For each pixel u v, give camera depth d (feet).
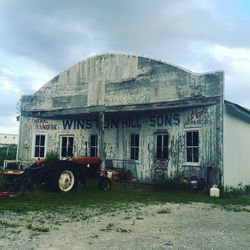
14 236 20.45
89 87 58.18
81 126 62.18
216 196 42.57
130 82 53.83
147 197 39.47
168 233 22.57
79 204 32.89
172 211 31.17
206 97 46.83
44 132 65.21
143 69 52.75
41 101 63.98
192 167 48.37
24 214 27.20
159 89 50.96
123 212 29.68
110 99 55.57
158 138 53.42
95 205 32.68
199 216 29.19
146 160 54.19
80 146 61.98
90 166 43.01
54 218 26.03
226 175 47.39
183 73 48.98
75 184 39.91
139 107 52.54
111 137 59.11
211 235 22.33
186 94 48.52
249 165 55.01
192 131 49.03
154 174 52.95
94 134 60.70
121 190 44.47
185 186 45.73
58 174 38.06
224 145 47.21
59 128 64.28
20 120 66.74
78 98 59.36
